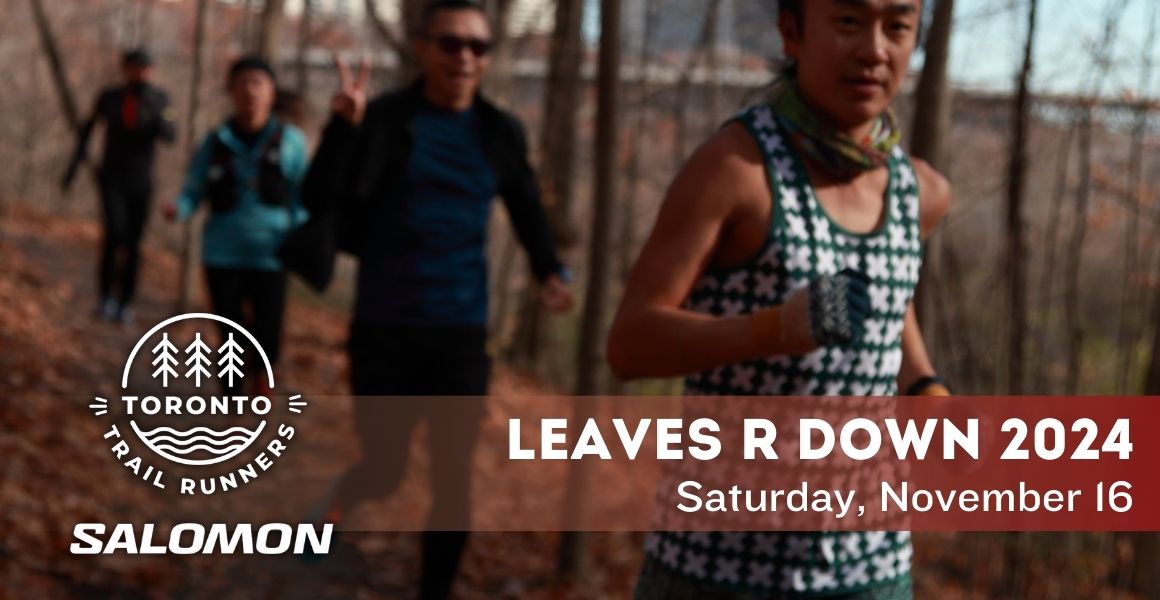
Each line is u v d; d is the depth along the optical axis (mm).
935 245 6762
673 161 13008
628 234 12336
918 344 2473
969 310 9023
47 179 23703
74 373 7246
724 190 2092
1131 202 9336
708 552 2191
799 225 2113
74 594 4465
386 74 13898
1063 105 8234
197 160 6641
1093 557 8672
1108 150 9234
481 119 4258
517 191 4445
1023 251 7391
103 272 9258
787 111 2146
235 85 6508
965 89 7820
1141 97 8133
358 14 15281
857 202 2178
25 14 21984
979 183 9094
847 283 1916
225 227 6539
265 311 6625
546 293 4543
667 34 12625
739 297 2139
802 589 2154
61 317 8867
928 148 5180
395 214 4121
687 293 2117
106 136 9367
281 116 6645
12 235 12492
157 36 23094
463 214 4172
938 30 5105
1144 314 10039
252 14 15906
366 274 4184
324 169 4051
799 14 2154
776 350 1953
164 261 14547
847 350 2145
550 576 5875
